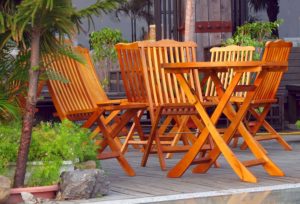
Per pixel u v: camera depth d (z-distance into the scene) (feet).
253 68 17.30
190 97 18.04
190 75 21.12
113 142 18.94
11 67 16.37
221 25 36.81
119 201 14.66
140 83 22.04
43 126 16.56
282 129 32.32
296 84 33.68
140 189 16.22
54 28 15.43
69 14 14.96
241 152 24.17
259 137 25.13
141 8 37.11
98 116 19.02
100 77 32.83
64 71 20.49
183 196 15.19
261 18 38.11
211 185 16.71
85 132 17.13
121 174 18.97
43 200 14.82
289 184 16.69
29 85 15.11
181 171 18.15
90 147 16.48
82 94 20.90
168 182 17.30
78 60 16.40
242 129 18.56
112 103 21.50
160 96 21.31
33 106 15.06
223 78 24.58
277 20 35.94
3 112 16.39
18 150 15.02
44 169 15.20
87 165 16.16
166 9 36.01
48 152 15.51
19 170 14.92
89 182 14.94
